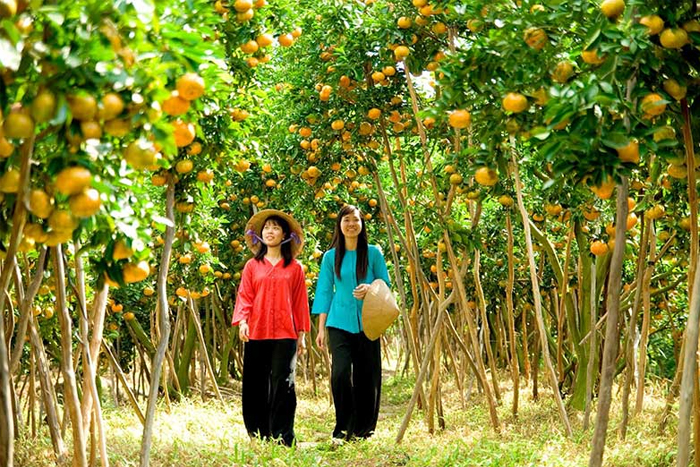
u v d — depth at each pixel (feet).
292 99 20.83
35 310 14.89
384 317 17.10
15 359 9.32
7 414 6.36
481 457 13.82
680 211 13.50
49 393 13.55
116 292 25.23
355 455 15.57
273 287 18.17
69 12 5.09
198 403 25.89
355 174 21.35
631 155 6.96
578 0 8.01
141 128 5.95
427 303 18.30
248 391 18.26
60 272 8.73
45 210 5.87
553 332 35.96
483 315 20.66
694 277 8.38
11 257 5.97
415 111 17.08
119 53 5.33
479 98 8.84
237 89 13.51
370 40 17.54
